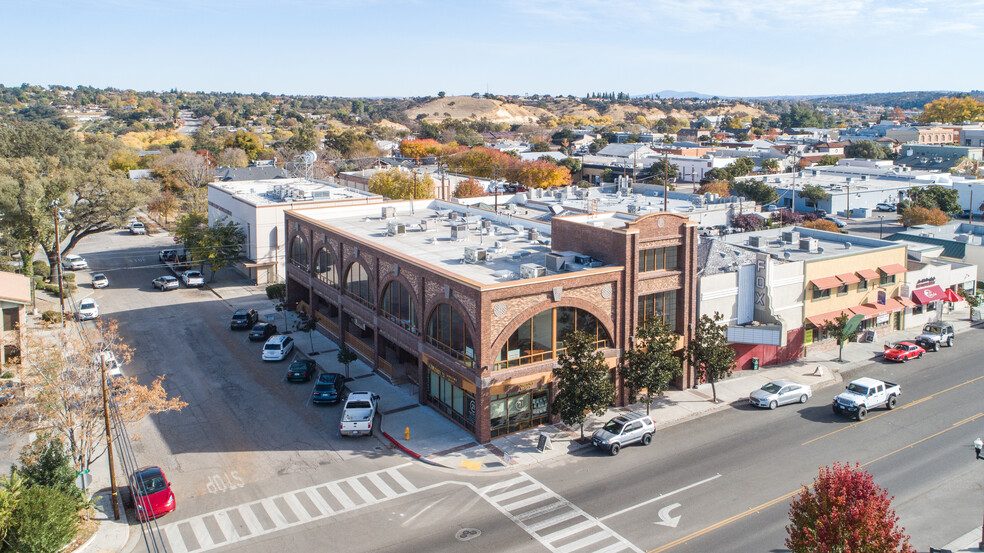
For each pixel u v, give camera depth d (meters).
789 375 47.28
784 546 26.89
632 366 39.34
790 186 123.75
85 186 72.31
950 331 54.25
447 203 66.44
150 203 109.62
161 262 84.19
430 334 41.28
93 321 58.59
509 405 37.84
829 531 20.83
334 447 36.34
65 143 146.88
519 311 37.06
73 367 29.97
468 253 43.69
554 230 46.38
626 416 36.94
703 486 31.94
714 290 46.66
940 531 28.23
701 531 28.09
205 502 30.59
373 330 48.19
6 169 67.06
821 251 55.66
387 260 45.00
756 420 39.88
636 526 28.50
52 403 29.14
